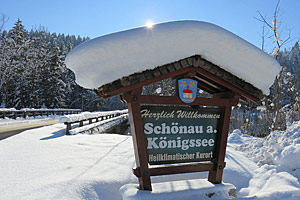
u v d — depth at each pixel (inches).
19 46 1078.4
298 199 106.0
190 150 118.4
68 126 298.8
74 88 1823.3
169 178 127.7
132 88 102.3
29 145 206.8
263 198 107.4
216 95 137.8
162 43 99.6
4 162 148.6
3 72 1003.9
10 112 730.2
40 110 900.0
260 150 184.4
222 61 110.3
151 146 112.2
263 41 282.5
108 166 137.3
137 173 107.1
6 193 99.5
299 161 142.7
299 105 344.5
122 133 731.4
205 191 106.3
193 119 120.0
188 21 103.3
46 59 1416.1
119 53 95.1
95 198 102.3
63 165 139.7
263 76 116.6
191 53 106.0
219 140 121.9
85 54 93.0
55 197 97.1
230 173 141.1
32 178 117.7
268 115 287.3
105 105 2053.4
